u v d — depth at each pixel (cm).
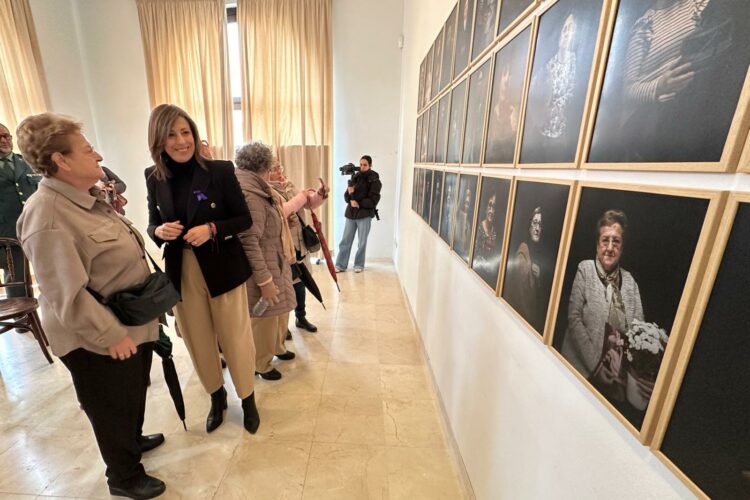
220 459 144
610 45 53
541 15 76
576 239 62
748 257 34
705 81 38
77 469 138
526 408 84
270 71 397
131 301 103
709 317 38
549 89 72
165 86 410
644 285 47
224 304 139
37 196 91
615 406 52
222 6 388
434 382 189
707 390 38
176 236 122
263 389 190
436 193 190
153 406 174
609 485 55
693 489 40
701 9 38
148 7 389
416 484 135
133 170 440
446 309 168
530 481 81
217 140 422
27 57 339
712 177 38
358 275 397
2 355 219
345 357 224
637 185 47
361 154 423
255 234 149
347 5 381
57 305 92
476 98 122
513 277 90
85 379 105
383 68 396
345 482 135
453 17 158
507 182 93
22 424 161
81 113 407
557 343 68
